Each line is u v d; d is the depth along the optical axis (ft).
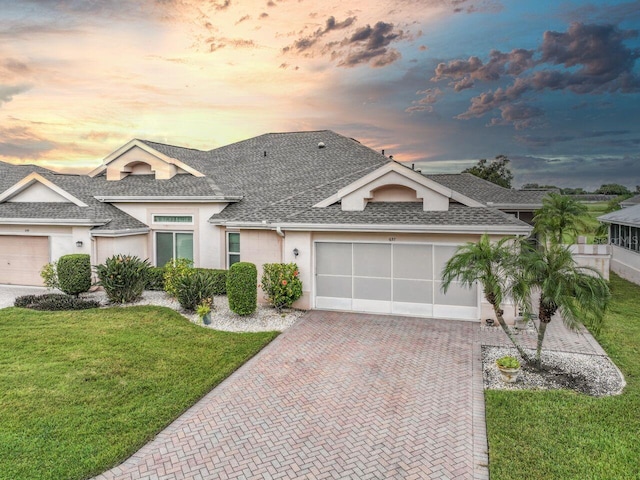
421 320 51.55
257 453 23.39
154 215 72.18
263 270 56.80
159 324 47.73
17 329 45.37
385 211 54.65
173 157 77.92
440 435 25.38
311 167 81.10
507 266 34.50
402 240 52.70
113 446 23.54
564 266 32.50
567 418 26.89
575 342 42.63
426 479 21.15
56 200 73.97
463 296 51.37
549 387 31.99
